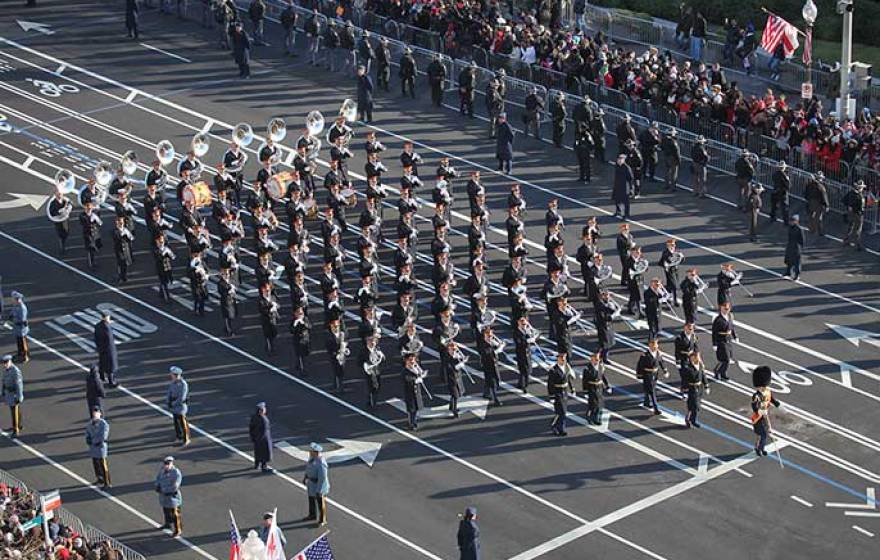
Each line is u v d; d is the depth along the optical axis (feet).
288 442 288.30
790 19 456.04
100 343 302.66
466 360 304.09
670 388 301.22
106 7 473.26
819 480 275.59
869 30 452.76
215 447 287.69
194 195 345.72
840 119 380.78
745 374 304.71
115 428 293.43
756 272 338.75
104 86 423.64
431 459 282.97
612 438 287.28
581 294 331.57
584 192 370.94
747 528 263.90
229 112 409.08
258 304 319.68
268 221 333.42
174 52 442.50
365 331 303.68
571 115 401.70
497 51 418.72
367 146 349.20
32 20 463.83
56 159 389.19
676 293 323.16
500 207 364.58
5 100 417.08
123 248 338.54
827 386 300.61
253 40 446.19
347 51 424.87
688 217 360.28
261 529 256.93
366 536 263.49
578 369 307.58
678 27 439.22
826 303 327.47
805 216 360.89
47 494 253.65
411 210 337.72
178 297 335.06
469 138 395.14
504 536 262.26
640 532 262.88
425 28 432.25
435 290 327.06
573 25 448.65
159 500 268.21
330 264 315.17
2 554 241.14
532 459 282.15
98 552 240.32
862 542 260.42
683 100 384.06
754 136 373.81
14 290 337.93
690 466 279.49
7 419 297.74
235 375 309.22
